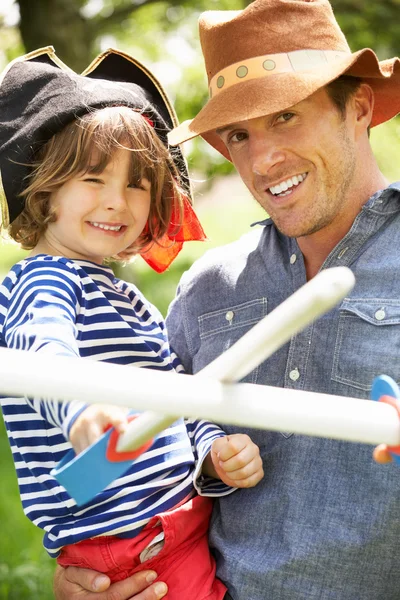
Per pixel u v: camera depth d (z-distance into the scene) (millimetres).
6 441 5980
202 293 2277
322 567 1905
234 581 1987
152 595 1971
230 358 1243
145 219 2176
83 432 1313
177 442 2080
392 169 6703
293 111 1966
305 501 1948
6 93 2119
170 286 8453
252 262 2227
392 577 1888
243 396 1262
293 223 2010
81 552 2016
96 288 2008
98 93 2121
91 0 6160
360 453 1909
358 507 1895
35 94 2109
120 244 2135
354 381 1941
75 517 1959
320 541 1905
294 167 1979
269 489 2010
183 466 2084
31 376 1182
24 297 1813
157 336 2188
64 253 2121
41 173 2055
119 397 1206
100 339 1979
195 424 2207
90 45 5574
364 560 1884
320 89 1989
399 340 1913
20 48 6598
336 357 1969
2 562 4156
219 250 2332
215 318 2238
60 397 1190
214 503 2148
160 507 2006
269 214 2047
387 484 1874
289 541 1940
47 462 1948
